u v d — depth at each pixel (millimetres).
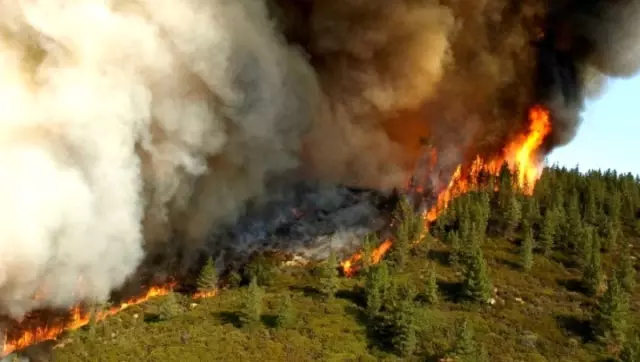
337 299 62156
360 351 53312
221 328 57625
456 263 67000
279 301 62250
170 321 60344
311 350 53219
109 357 53000
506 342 53844
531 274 65688
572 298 61312
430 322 56156
